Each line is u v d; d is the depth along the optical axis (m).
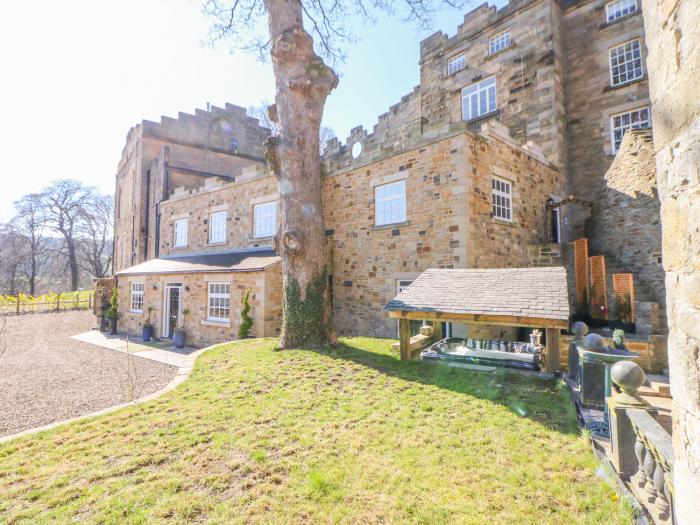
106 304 17.33
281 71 8.41
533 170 12.10
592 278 10.12
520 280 6.61
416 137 10.11
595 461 3.29
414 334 10.01
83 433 4.25
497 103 15.44
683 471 1.54
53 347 12.60
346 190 12.04
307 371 6.32
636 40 13.26
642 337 7.88
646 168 10.00
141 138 21.61
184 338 12.97
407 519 2.67
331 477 3.21
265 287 11.12
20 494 3.08
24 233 34.31
